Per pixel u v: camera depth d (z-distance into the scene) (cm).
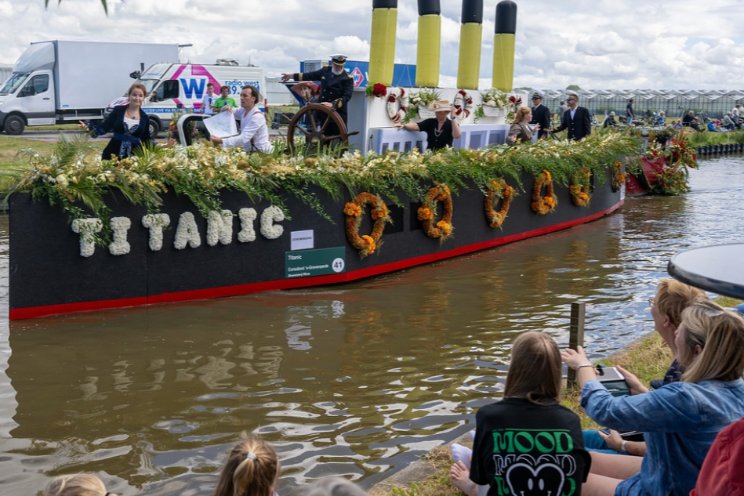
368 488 494
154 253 909
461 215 1250
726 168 3070
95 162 866
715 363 326
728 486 259
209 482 504
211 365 725
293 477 511
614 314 921
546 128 1706
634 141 1745
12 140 2470
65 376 689
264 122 1105
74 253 859
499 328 860
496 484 329
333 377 700
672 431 328
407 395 662
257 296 980
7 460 530
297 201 1007
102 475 511
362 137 1266
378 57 1302
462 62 1491
